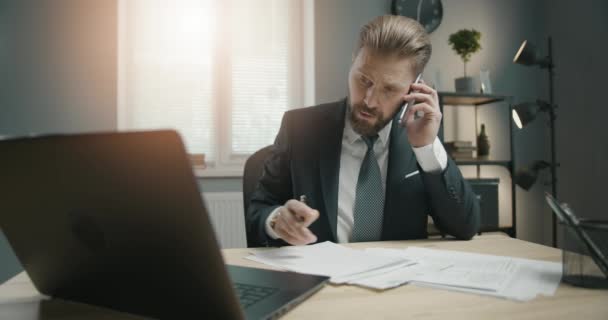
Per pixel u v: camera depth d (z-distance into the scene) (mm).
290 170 1269
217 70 2787
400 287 637
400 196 1146
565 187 2711
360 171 1179
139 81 2717
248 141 2848
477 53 2850
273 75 2871
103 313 535
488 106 2848
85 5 2516
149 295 485
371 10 2760
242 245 2625
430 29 2771
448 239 1088
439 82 2641
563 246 652
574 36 2641
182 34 2760
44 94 2475
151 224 431
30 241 536
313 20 2709
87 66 2516
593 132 2486
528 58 2441
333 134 1205
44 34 2473
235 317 437
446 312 527
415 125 1050
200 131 2793
